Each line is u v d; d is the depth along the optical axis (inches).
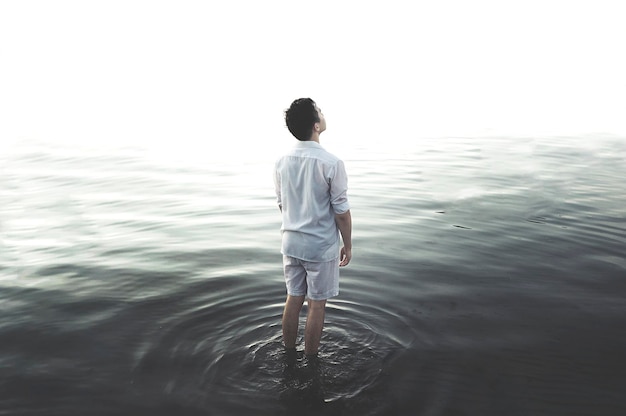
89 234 185.0
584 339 108.7
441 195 230.5
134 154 343.0
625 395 89.8
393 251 163.2
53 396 89.0
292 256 99.3
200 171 292.4
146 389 91.0
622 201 215.3
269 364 99.3
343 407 86.1
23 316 119.9
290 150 97.7
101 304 126.7
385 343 107.1
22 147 369.1
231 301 128.3
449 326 114.7
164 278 143.6
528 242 169.5
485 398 88.8
